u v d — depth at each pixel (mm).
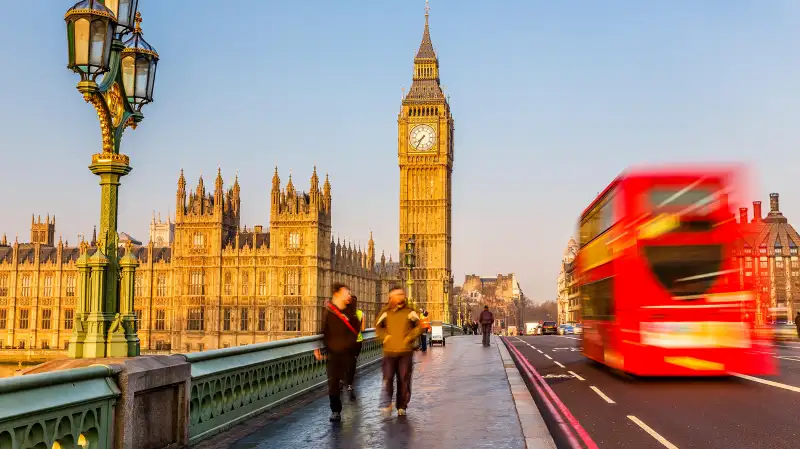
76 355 12422
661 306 21406
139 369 10492
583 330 31500
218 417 14156
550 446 12438
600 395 20672
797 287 142875
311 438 13531
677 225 21578
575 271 35344
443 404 18016
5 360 144000
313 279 133750
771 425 15125
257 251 135875
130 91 13914
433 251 172500
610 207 23812
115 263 12797
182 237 138125
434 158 174125
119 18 13203
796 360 31609
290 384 19297
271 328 133750
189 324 136750
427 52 179750
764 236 144875
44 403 8203
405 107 176125
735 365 21250
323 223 138625
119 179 13047
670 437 14102
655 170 21766
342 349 15766
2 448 7535
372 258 167625
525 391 20594
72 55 11945
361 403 18422
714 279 21406
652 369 21328
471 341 60312
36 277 148750
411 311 16438
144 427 10781
